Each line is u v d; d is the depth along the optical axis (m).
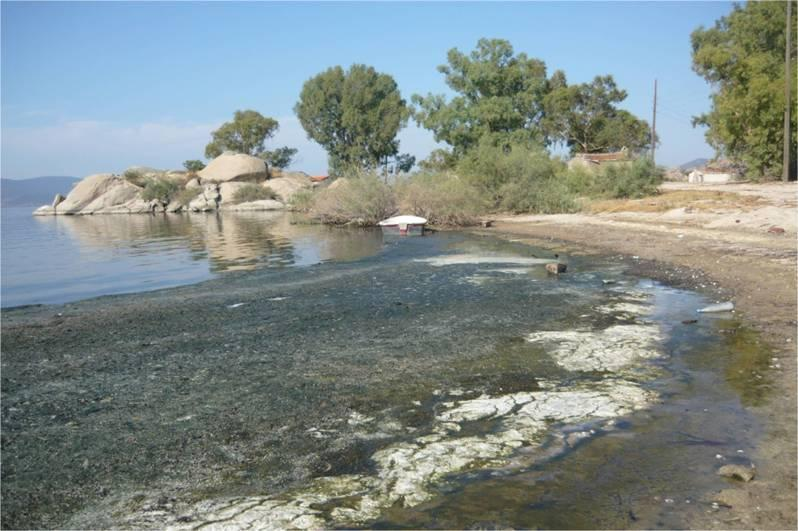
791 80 39.09
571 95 71.12
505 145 49.25
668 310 9.60
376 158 73.25
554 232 22.78
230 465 4.73
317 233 28.78
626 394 5.86
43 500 4.32
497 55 51.50
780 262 12.45
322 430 5.32
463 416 5.49
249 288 13.30
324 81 72.94
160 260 20.47
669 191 33.66
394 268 15.53
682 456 4.55
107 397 6.40
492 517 3.87
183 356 7.86
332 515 3.96
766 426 5.01
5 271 18.86
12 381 7.09
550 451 4.73
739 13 47.44
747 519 3.68
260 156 94.88
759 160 41.28
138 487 4.46
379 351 7.71
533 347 7.64
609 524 3.73
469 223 29.11
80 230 38.72
